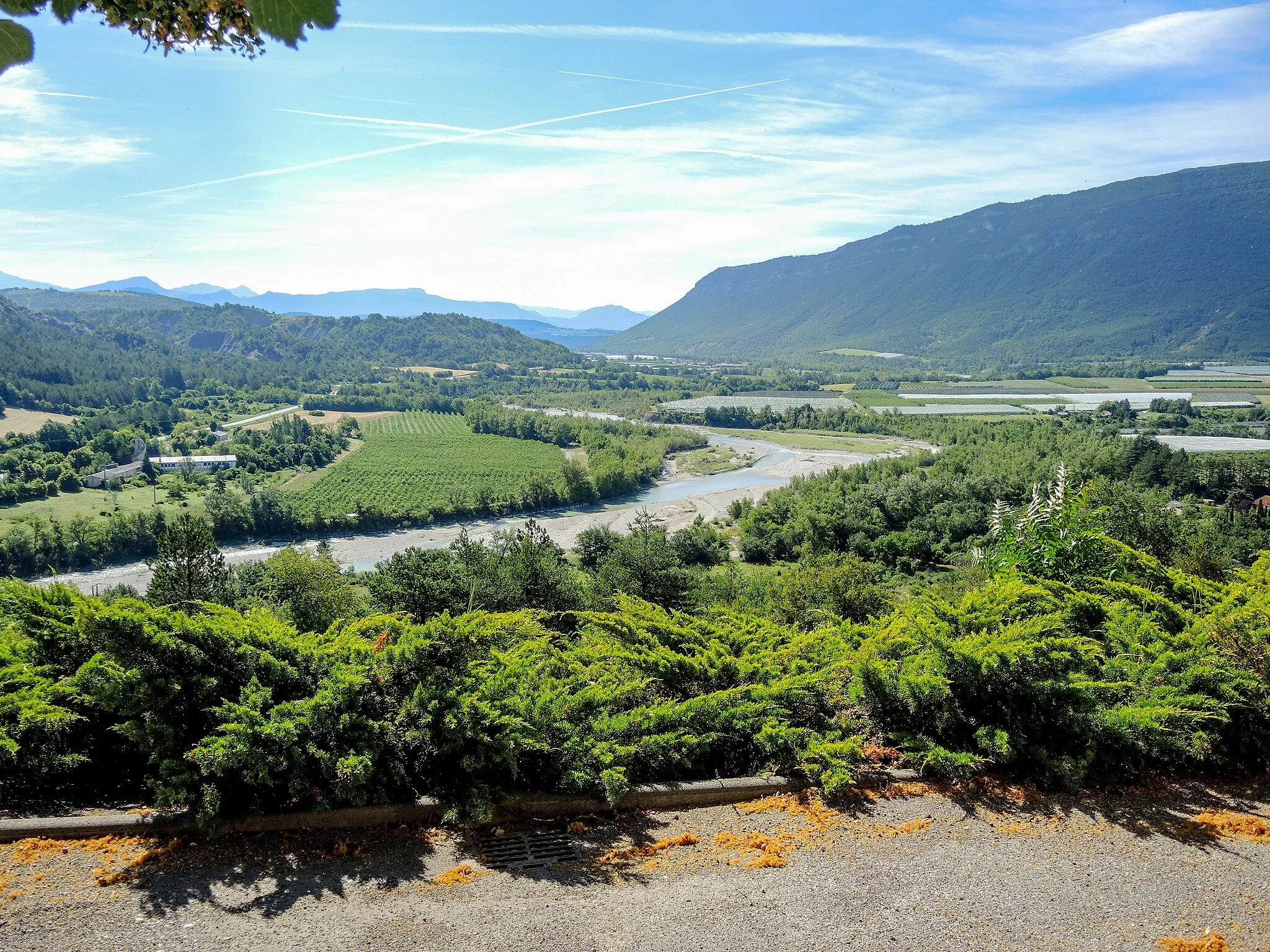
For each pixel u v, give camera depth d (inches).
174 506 3284.9
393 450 5034.5
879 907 179.3
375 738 219.1
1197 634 281.4
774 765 249.9
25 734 227.3
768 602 1019.3
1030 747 247.8
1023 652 254.8
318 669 242.1
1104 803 232.8
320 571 1272.1
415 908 176.2
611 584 960.3
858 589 1254.3
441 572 758.5
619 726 244.8
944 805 230.5
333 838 206.7
